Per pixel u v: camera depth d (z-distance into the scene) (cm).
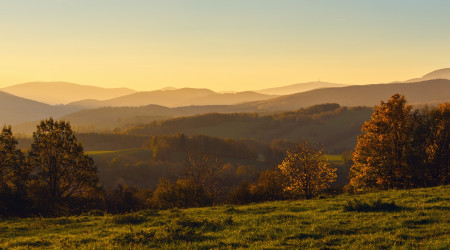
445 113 4541
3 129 4588
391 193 2789
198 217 2219
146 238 1591
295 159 4591
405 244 1298
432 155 4497
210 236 1625
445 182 4456
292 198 4619
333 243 1405
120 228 2025
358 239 1430
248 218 2033
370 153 4544
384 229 1568
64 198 4644
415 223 1645
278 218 2000
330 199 2759
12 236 2002
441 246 1244
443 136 4456
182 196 4569
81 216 2786
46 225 2312
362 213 1938
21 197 3928
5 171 4434
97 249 1464
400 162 4356
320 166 4475
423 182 4425
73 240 1702
